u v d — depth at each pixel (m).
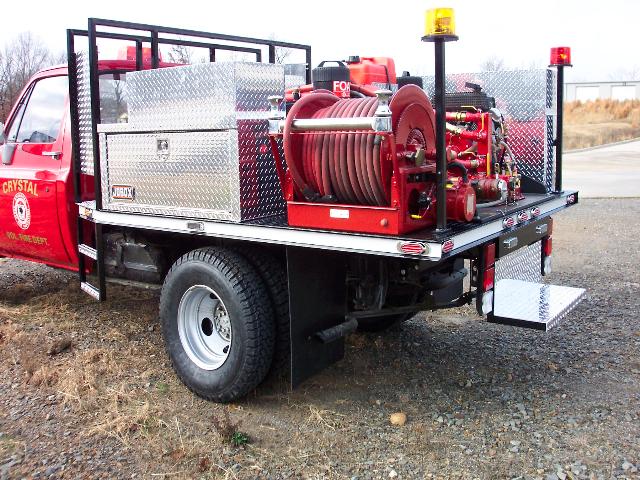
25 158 5.54
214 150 3.76
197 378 3.99
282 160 3.93
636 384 4.17
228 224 3.76
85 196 5.09
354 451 3.39
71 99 4.74
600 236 9.41
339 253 3.83
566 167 21.42
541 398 3.98
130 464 3.30
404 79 5.38
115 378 4.34
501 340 5.05
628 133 35.66
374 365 4.55
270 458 3.34
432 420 3.72
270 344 3.81
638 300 6.07
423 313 5.76
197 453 3.39
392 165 3.24
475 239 3.43
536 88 5.08
